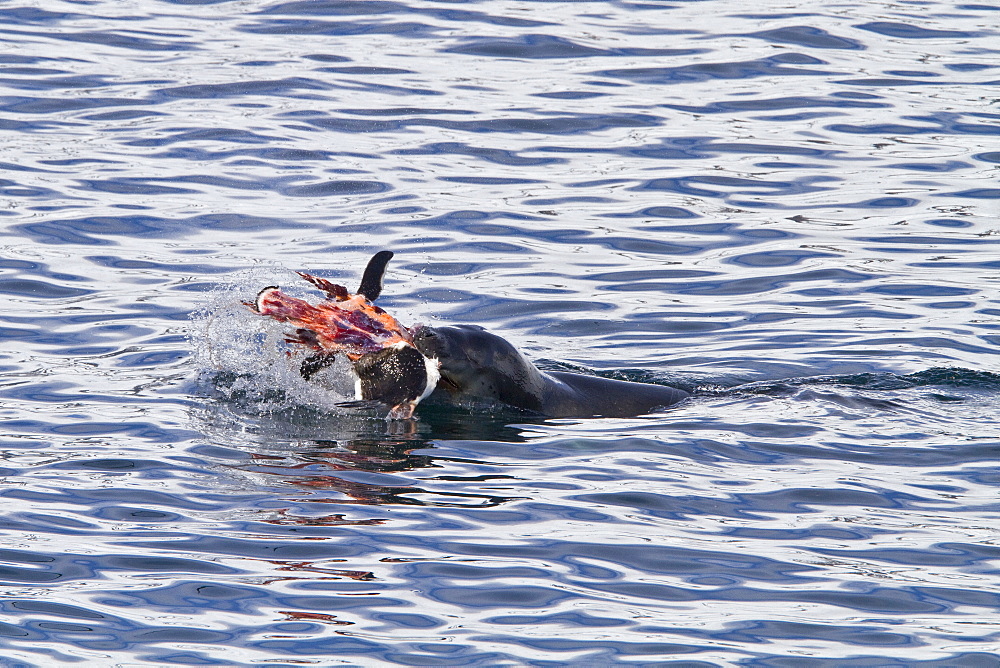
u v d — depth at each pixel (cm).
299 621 2200
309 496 2692
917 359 3653
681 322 3975
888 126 5819
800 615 2255
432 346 3138
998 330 3875
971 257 4506
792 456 2977
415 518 2598
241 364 3469
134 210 4709
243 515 2589
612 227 4772
